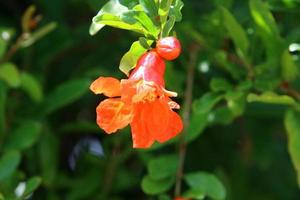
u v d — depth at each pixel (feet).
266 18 2.23
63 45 2.77
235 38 2.28
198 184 2.28
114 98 1.77
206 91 2.58
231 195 2.80
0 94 2.50
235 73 2.37
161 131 1.75
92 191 2.76
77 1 2.79
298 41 2.40
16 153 2.38
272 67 2.32
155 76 1.73
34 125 2.50
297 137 2.31
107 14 1.79
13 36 2.81
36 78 2.71
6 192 2.42
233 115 2.39
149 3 1.77
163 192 2.46
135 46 1.78
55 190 2.80
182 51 2.55
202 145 2.87
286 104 2.45
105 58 2.82
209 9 2.69
